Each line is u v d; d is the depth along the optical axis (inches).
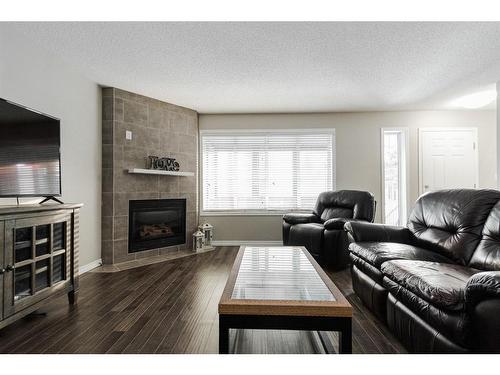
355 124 212.1
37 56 114.8
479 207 85.3
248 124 214.2
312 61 129.7
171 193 187.5
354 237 109.9
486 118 208.8
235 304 53.0
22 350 71.3
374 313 93.3
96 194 152.8
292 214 182.2
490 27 103.0
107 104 158.2
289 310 52.1
